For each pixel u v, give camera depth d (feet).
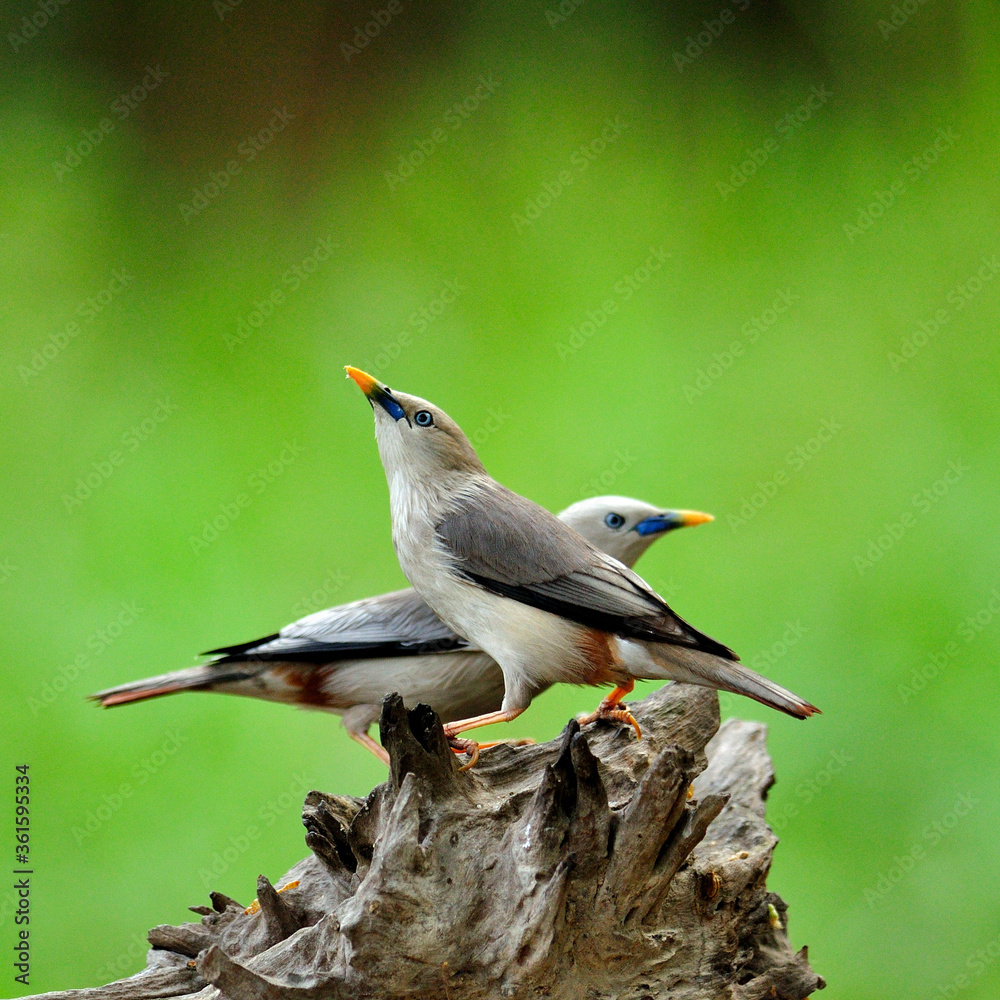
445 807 14.49
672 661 18.11
